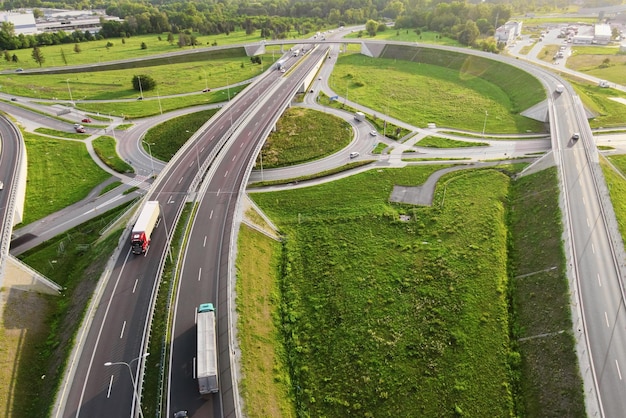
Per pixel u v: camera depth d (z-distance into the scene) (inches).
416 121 6082.7
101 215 4069.9
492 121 6018.7
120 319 2588.6
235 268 3031.5
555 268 2987.2
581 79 7746.1
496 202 4023.1
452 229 3656.5
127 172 4840.1
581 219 3430.1
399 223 3806.6
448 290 3014.3
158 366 2314.2
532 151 5064.0
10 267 2878.9
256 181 4549.7
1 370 2298.2
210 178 4173.2
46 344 2586.1
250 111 5797.2
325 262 3380.9
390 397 2364.7
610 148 4950.8
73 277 3196.4
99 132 5856.3
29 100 7022.6
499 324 2738.7
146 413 2089.1
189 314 2620.6
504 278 3102.9
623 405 2091.5
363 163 4886.8
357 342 2682.1
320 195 4298.7
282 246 3622.0
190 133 5708.7
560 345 2452.0
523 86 6929.1
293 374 2512.3
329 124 5944.9
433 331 2709.2
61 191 4485.7
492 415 2263.8
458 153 5103.3
